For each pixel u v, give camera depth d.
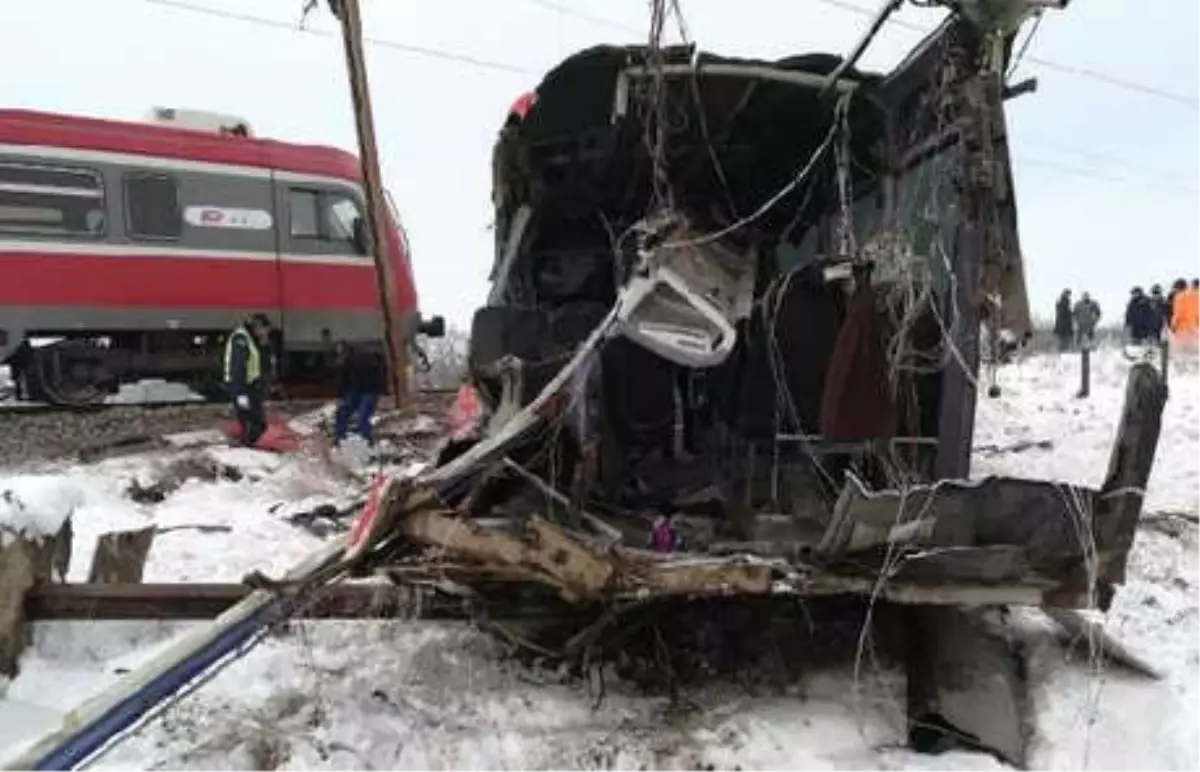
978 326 5.05
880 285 5.40
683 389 5.63
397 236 15.35
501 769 4.21
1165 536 7.48
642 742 4.42
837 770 4.21
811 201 7.01
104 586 4.96
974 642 4.87
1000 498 4.45
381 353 14.20
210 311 13.69
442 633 5.44
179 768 4.02
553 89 6.41
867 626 4.91
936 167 5.36
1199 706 4.62
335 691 4.77
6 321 12.34
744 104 6.38
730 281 6.04
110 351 13.29
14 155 12.40
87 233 12.85
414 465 11.11
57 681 4.84
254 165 14.07
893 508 4.33
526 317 6.22
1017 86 5.00
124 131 13.20
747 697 4.93
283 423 12.32
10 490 4.95
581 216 7.12
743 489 5.54
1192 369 18.08
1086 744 4.34
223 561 6.72
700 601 5.34
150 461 9.89
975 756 4.27
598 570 4.29
